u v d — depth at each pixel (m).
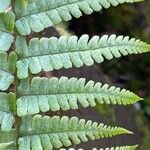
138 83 1.00
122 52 0.37
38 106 0.36
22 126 0.36
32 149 0.36
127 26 0.91
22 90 0.36
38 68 0.36
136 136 0.76
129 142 0.72
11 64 0.36
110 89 0.37
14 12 0.36
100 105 0.66
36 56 0.36
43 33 0.51
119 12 0.88
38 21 0.36
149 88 1.01
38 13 0.36
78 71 0.54
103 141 0.60
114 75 0.97
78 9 0.36
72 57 0.36
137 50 0.37
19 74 0.36
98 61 0.37
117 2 0.37
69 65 0.36
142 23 0.94
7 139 0.36
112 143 0.63
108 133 0.37
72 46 0.37
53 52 0.36
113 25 0.89
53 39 0.37
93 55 0.37
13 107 0.36
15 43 0.36
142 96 1.00
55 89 0.36
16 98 0.36
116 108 0.71
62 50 0.37
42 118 0.36
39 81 0.36
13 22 0.36
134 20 0.92
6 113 0.36
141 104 0.97
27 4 0.36
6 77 0.36
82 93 0.37
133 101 0.37
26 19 0.36
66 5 0.36
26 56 0.36
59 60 0.36
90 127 0.36
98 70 0.69
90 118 0.62
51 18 0.36
